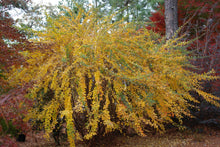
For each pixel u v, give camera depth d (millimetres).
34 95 3178
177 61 4707
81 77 2959
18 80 2904
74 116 3543
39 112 3363
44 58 3377
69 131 2746
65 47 3160
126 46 3727
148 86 3475
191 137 4461
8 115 2064
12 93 2207
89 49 3242
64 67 3301
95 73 3031
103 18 3742
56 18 3742
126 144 3941
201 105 5215
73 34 3383
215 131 4926
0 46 2582
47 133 3031
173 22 7059
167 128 5191
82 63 2902
